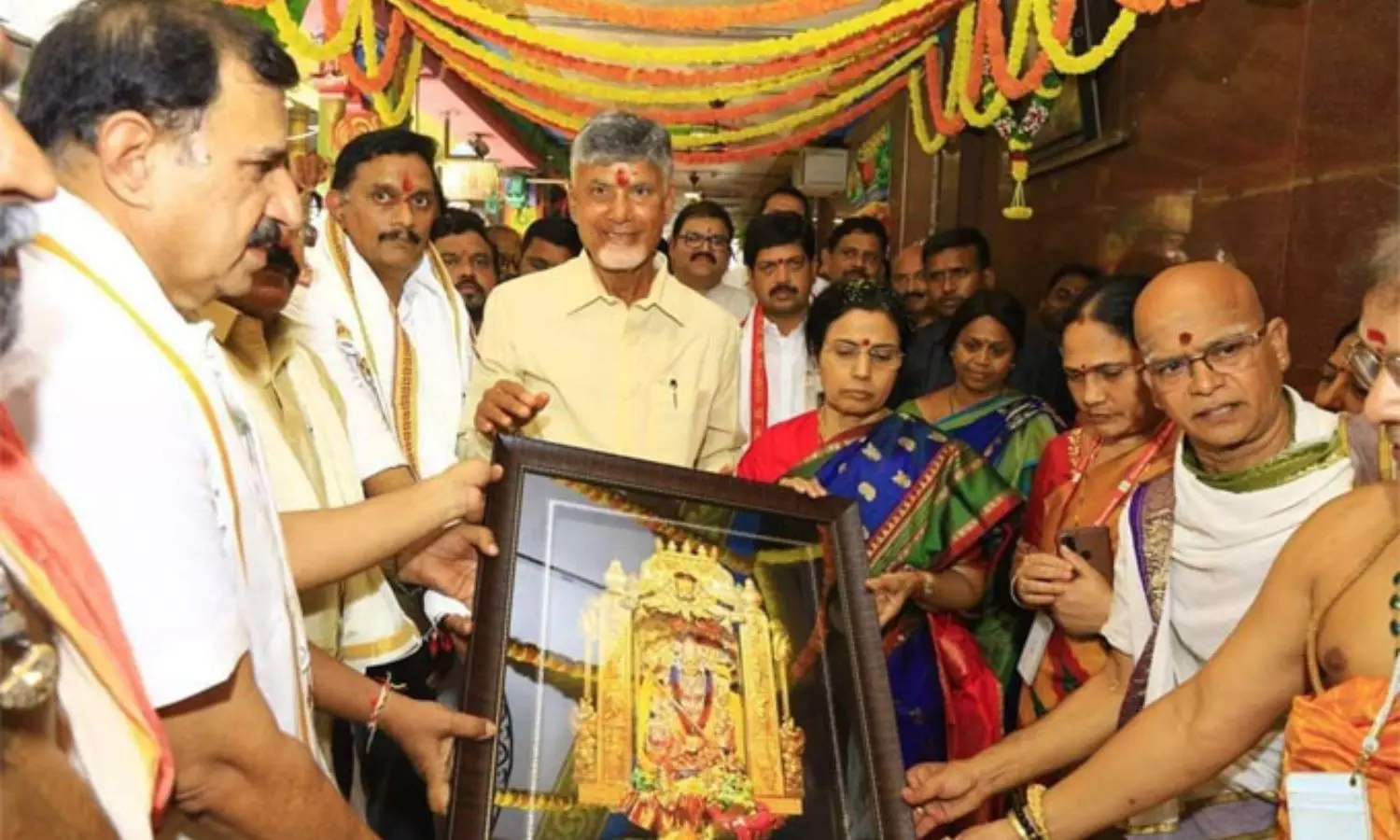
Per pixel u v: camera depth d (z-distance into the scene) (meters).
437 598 2.08
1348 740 1.21
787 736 1.54
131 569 0.99
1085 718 1.86
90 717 0.85
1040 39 3.64
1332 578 1.33
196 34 1.07
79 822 0.81
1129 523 1.89
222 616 1.05
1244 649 1.44
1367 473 1.57
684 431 2.40
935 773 1.79
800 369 3.43
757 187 14.83
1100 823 1.54
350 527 1.57
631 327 2.38
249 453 1.22
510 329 2.39
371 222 2.53
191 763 1.07
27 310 0.98
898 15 4.68
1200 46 3.49
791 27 6.42
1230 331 1.61
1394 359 1.23
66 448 0.98
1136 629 1.85
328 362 2.07
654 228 2.30
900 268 4.83
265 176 1.14
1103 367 2.21
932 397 3.15
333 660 1.64
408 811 2.32
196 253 1.11
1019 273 5.45
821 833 1.50
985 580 2.28
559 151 11.59
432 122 8.64
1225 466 1.69
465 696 1.43
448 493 1.62
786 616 1.61
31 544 0.83
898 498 2.23
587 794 1.43
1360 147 2.69
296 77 1.17
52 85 1.05
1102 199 4.37
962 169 6.31
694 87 6.14
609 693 1.49
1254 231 3.17
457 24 4.95
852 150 10.16
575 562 1.55
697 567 1.60
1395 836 1.18
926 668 2.28
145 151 1.06
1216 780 1.72
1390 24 2.59
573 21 6.41
